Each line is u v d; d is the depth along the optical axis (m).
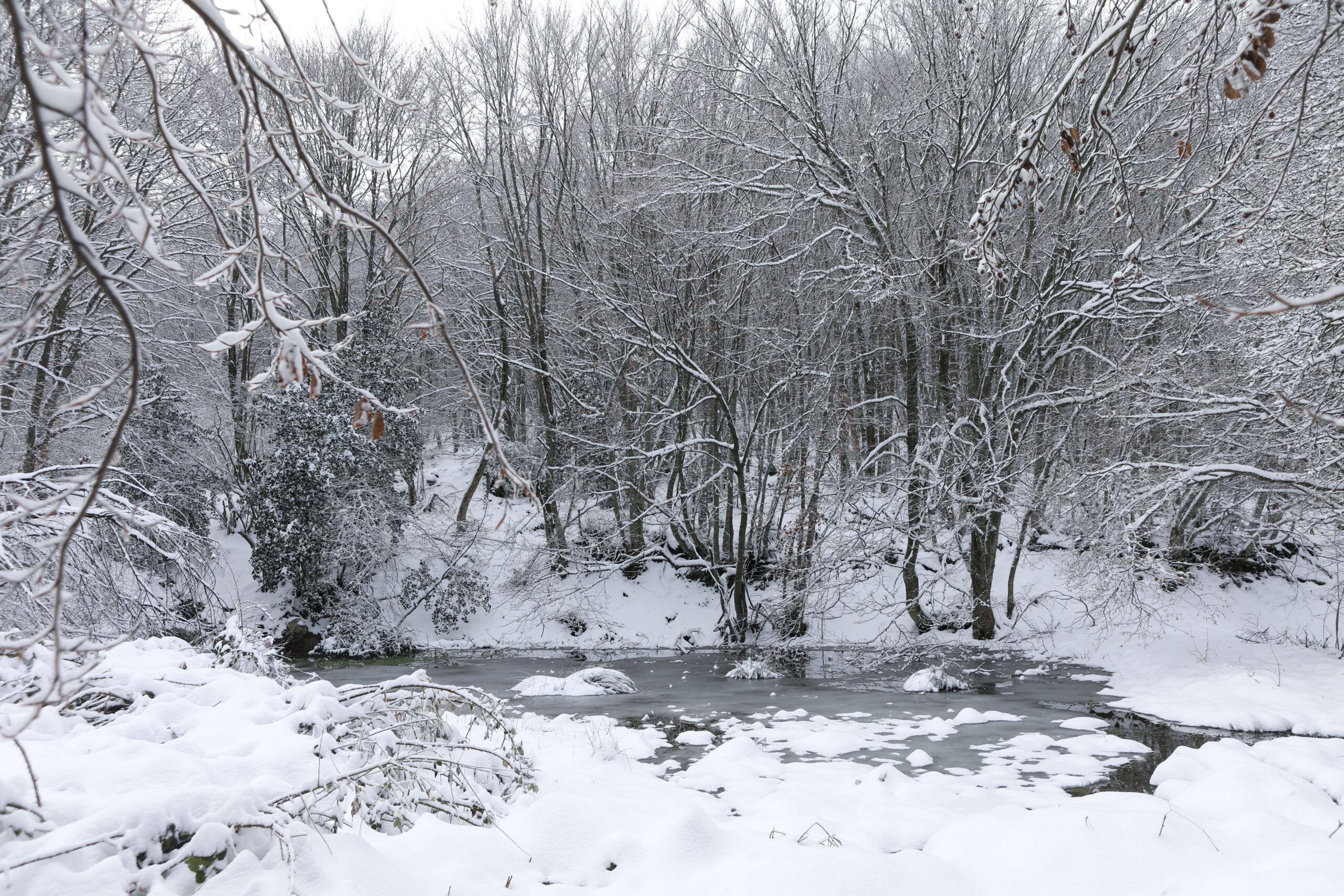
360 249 32.81
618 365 26.52
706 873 5.15
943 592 21.81
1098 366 21.03
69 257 12.70
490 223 32.03
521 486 2.18
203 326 21.55
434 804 5.64
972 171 19.77
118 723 5.83
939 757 10.08
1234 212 12.29
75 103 1.59
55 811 4.08
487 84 27.09
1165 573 14.73
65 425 14.46
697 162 23.45
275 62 2.37
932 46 19.56
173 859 3.91
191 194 13.69
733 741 10.37
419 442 27.22
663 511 24.77
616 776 7.95
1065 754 10.10
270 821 4.24
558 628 24.42
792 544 22.88
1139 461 16.53
